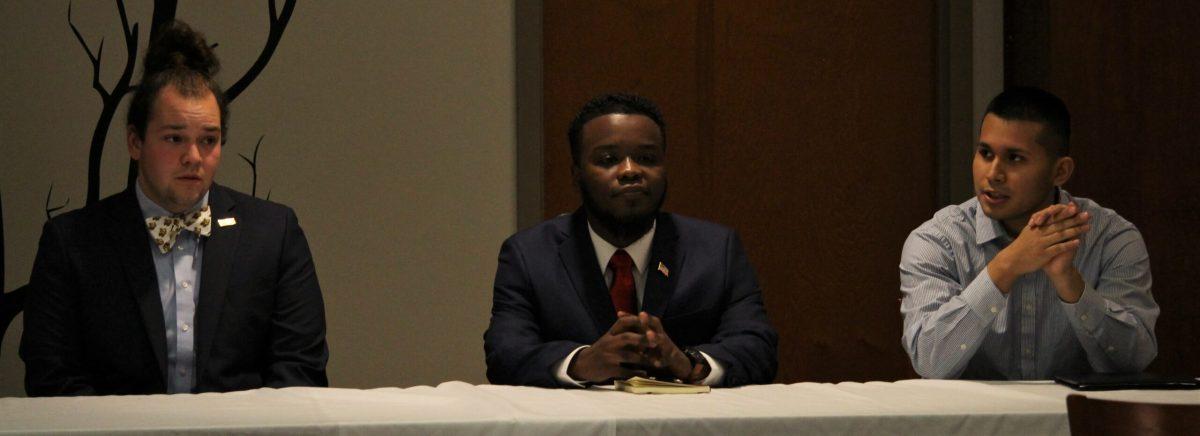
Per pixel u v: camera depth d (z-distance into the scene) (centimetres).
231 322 381
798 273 632
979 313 363
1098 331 362
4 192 558
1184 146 556
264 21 573
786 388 321
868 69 639
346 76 582
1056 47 604
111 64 566
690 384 326
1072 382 323
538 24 597
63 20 562
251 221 396
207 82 378
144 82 376
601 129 363
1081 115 594
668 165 616
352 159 582
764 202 628
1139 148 572
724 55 624
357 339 582
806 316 634
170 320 382
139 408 269
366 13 584
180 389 379
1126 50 577
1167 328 563
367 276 584
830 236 636
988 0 637
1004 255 361
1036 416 268
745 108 626
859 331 639
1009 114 373
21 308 559
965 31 636
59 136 562
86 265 376
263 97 573
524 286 376
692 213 620
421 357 588
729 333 369
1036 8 621
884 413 265
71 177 563
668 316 370
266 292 391
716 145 623
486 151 594
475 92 593
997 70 637
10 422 247
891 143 641
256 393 300
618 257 377
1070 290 358
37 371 365
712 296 376
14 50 558
